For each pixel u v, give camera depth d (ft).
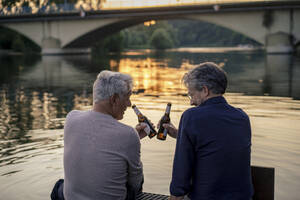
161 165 12.34
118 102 7.00
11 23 163.63
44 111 24.99
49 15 154.51
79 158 6.75
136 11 137.39
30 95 34.68
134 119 20.10
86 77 55.88
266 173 7.30
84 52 179.11
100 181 6.66
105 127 6.77
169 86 40.70
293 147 14.29
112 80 6.92
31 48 198.29
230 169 6.29
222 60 98.53
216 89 6.56
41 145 15.40
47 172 11.96
